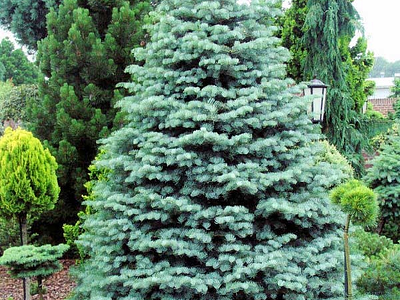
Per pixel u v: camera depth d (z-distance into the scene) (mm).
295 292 3299
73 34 6570
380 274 4094
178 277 3164
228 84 3625
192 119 3438
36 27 11773
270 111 3592
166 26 3660
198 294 3293
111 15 7277
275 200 3268
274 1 3709
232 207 3193
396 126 8422
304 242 3496
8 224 6297
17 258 3922
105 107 6945
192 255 3201
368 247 5035
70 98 6473
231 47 3691
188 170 3449
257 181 3355
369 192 2732
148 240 3285
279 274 3154
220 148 3350
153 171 3385
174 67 3705
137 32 6867
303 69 8203
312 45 7988
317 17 7695
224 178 3176
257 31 3578
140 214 3404
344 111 7879
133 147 3840
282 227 3500
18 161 4984
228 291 3100
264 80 3551
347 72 8297
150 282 3158
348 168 6160
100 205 3639
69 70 6793
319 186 3623
